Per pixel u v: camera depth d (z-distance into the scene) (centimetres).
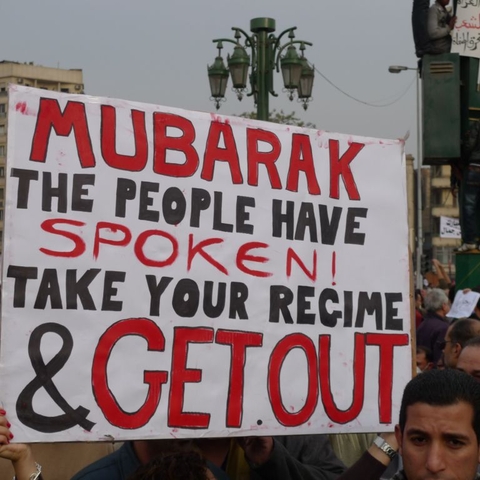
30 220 313
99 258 321
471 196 984
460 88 977
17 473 304
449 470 257
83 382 314
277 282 352
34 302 310
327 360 358
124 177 329
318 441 404
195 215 339
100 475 343
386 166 380
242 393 339
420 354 662
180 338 330
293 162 362
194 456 282
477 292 799
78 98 324
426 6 955
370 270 372
